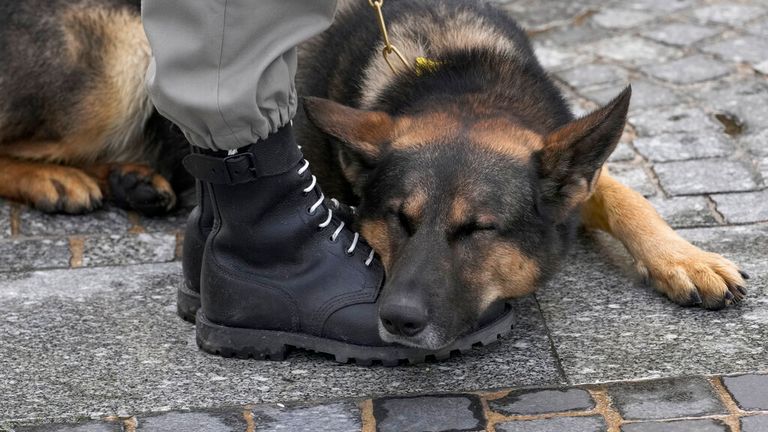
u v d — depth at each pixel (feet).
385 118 16.29
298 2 14.01
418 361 15.53
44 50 20.99
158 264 19.56
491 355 15.88
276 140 14.90
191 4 13.50
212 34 13.57
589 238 19.93
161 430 14.15
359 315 15.31
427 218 14.88
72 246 20.43
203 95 13.83
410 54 18.47
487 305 15.52
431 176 15.10
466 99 17.20
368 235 15.97
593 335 16.31
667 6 32.01
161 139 22.50
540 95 17.80
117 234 20.99
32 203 21.79
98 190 21.90
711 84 26.48
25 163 22.21
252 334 15.79
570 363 15.49
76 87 21.26
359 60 19.12
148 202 21.50
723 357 15.37
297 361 15.90
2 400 14.92
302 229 15.38
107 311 17.60
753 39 29.09
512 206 15.24
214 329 15.90
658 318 16.72
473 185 14.97
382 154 15.89
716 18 30.76
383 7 20.03
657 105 25.52
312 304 15.48
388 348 15.34
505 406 14.43
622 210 18.51
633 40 29.68
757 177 21.71
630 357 15.56
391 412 14.40
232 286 15.64
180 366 15.79
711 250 18.98
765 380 14.65
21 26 20.94
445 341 14.51
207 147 14.82
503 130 16.05
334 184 18.78
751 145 23.16
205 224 16.33
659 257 17.58
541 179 15.76
